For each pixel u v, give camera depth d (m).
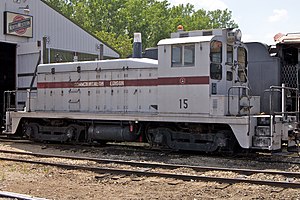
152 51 18.05
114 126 15.09
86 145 16.33
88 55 26.98
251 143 11.93
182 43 12.85
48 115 16.52
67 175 10.32
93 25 65.44
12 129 17.78
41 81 17.22
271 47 16.86
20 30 22.97
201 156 13.19
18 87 22.86
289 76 15.95
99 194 8.34
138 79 14.30
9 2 22.59
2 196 7.89
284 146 13.49
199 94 12.58
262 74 16.20
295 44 15.83
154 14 67.06
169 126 13.88
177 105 13.02
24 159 12.93
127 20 65.94
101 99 15.31
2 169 11.09
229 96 12.32
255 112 13.69
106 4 67.62
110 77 15.07
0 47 25.00
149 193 8.40
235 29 13.39
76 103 16.03
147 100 14.06
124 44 52.94
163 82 13.31
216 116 12.27
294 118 13.16
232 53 13.45
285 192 8.27
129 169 11.10
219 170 10.53
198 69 12.59
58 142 17.48
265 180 9.05
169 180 9.51
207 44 12.42
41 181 9.64
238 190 8.52
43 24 24.28
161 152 14.23
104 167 11.41
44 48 22.22
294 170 10.96
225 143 12.49
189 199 7.91
